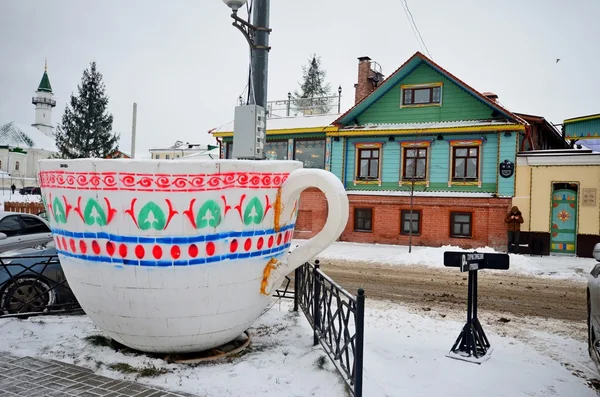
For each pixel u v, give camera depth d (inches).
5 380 173.2
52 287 269.3
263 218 187.0
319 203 827.4
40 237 373.1
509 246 677.9
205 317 183.5
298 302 284.4
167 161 168.9
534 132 839.7
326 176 184.1
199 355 200.7
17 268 273.4
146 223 170.4
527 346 246.7
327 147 835.4
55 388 167.0
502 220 699.4
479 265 224.1
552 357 230.1
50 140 3014.3
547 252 663.1
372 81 965.8
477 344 229.9
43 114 3348.9
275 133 885.2
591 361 225.5
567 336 269.6
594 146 971.3
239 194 177.9
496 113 729.0
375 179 804.0
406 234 770.8
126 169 168.9
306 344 222.5
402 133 774.5
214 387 170.9
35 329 232.8
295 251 194.9
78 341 214.8
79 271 184.1
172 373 181.9
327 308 204.8
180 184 169.2
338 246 748.6
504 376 201.0
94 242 177.2
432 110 776.3
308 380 179.0
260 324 256.2
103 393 163.6
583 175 650.8
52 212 188.4
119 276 175.5
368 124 822.5
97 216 174.4
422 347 236.1
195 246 173.0
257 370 186.7
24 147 2711.6
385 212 784.9
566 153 657.6
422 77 783.7
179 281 174.1
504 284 447.2
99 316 190.5
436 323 287.1
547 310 340.8
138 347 195.2
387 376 193.8
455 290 411.8
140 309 179.0
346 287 418.9
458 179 743.7
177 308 178.7
